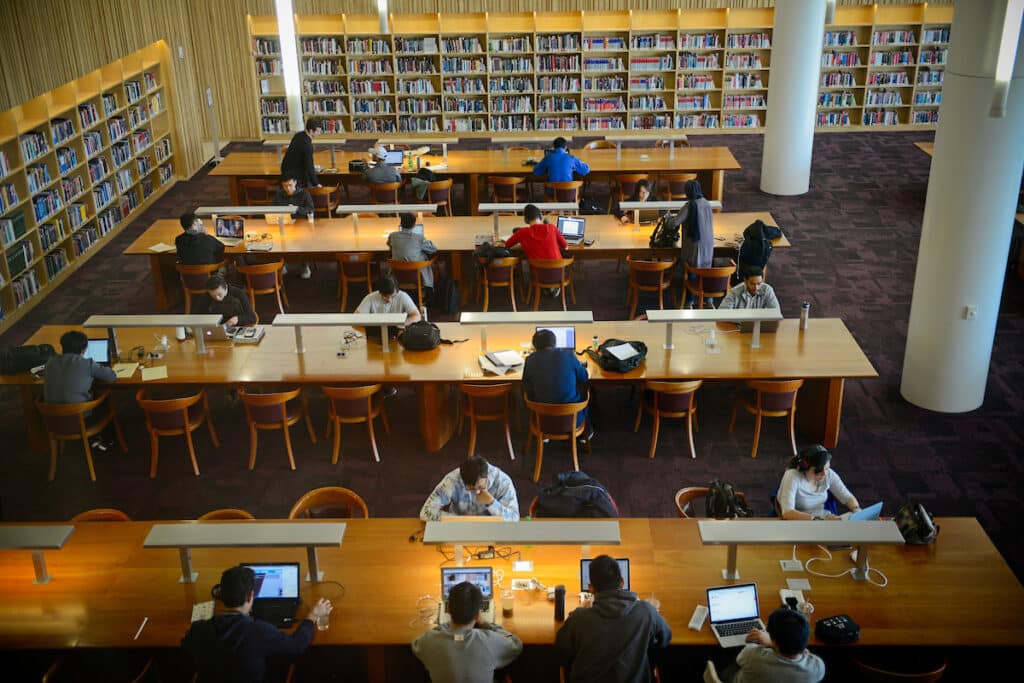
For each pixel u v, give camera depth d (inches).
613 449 288.0
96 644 179.6
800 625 158.4
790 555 199.0
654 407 279.1
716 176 469.7
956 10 270.4
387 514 259.6
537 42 589.9
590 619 162.9
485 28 587.8
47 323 377.1
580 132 611.5
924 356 303.3
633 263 354.6
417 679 189.0
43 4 375.2
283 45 324.5
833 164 550.3
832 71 605.0
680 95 614.2
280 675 195.0
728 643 176.7
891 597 187.8
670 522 209.2
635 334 295.6
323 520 212.2
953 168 280.2
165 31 514.9
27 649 179.8
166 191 525.3
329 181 467.8
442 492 212.1
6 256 374.9
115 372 276.5
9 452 291.6
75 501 267.4
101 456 288.0
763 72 605.6
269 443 293.3
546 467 279.6
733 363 278.4
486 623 172.6
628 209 384.5
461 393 302.7
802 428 295.7
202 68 586.2
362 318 277.9
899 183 517.7
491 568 187.5
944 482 272.4
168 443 293.9
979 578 192.9
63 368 265.1
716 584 191.3
